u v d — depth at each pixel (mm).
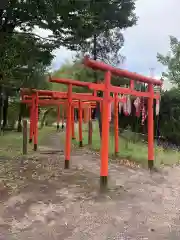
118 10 9531
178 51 14094
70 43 9188
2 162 9219
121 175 7781
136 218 4812
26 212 4965
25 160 9688
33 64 10812
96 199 5727
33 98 12930
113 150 11906
